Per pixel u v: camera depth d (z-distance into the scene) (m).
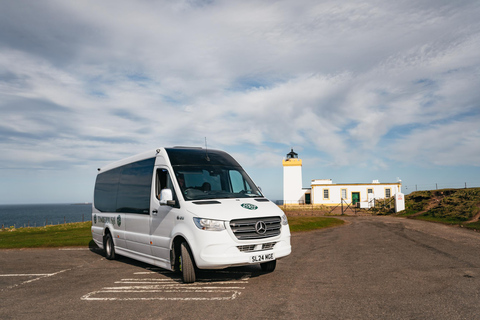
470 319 4.51
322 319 4.57
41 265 9.45
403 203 34.12
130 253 9.12
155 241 7.76
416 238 13.88
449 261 8.69
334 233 16.64
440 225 20.28
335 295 5.72
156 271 8.31
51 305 5.53
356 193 51.59
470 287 6.11
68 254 11.56
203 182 7.56
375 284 6.45
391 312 4.82
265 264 7.68
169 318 4.74
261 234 6.56
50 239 15.24
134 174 9.33
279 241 6.84
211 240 6.25
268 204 7.33
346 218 28.98
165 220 7.42
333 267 8.18
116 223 9.96
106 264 9.55
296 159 55.22
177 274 7.84
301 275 7.35
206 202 6.87
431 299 5.42
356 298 5.53
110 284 6.94
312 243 12.94
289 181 55.03
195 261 6.38
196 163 7.89
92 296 6.02
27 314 5.09
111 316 4.89
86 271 8.48
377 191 51.19
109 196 10.79
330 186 52.22
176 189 7.24
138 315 4.91
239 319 4.62
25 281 7.42
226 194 7.50
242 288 6.32
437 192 36.47
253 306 5.19
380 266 8.20
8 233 19.34
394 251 10.55
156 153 8.43
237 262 6.24
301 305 5.19
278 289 6.19
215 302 5.45
